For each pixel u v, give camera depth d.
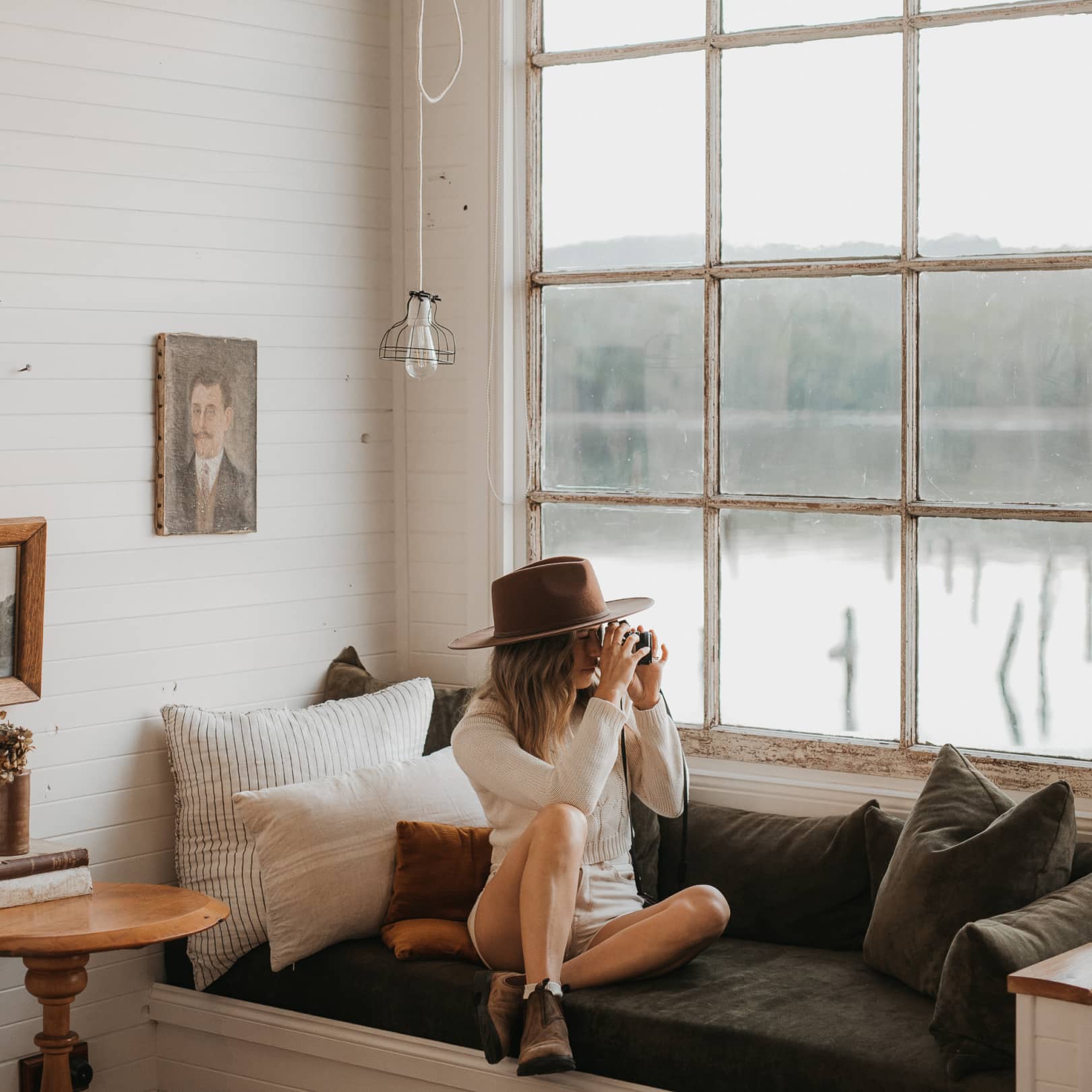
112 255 3.48
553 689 3.15
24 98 3.32
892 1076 2.55
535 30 3.93
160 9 3.55
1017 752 3.42
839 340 3.59
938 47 3.45
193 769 3.50
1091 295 3.30
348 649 4.01
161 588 3.61
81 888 3.09
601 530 3.92
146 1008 3.59
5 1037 3.37
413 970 3.13
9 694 3.23
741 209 3.71
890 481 3.55
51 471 3.39
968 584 3.46
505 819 3.15
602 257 3.89
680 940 2.95
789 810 3.58
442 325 4.03
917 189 3.49
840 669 3.62
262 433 3.80
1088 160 3.30
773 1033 2.69
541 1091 2.90
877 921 3.01
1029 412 3.38
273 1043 3.32
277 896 3.27
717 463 3.75
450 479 4.04
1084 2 3.28
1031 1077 2.34
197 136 3.63
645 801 3.31
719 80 3.71
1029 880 2.81
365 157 4.00
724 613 3.77
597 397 3.91
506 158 3.92
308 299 3.88
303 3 3.83
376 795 3.40
